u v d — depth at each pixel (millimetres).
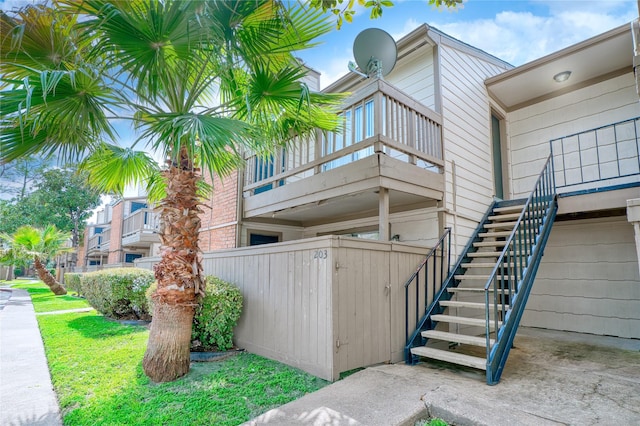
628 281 6336
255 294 5059
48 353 4914
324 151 5723
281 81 4277
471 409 2949
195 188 4055
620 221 6512
